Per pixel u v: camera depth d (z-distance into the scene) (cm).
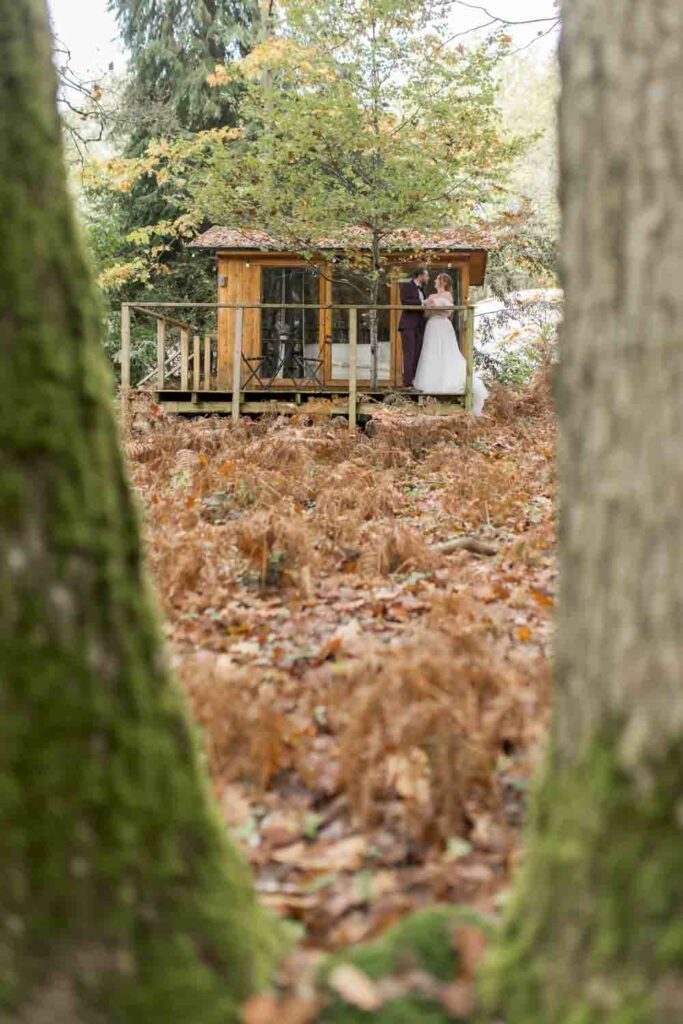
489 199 1542
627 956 199
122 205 2314
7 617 206
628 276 212
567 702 225
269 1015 216
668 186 209
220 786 379
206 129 2328
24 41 221
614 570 213
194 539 735
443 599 598
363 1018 228
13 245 212
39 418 211
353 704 428
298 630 584
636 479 210
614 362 214
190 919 221
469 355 1491
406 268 1708
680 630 204
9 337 210
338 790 386
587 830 211
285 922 295
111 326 2248
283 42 1430
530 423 1469
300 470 1088
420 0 1370
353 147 1439
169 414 1524
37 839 204
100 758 211
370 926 294
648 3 213
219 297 1739
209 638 575
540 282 2216
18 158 216
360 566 722
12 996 201
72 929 205
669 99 210
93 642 214
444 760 361
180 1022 210
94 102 1470
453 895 312
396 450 1211
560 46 234
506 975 223
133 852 213
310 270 1736
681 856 198
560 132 233
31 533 208
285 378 1734
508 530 845
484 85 1418
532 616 576
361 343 1727
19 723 205
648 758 205
